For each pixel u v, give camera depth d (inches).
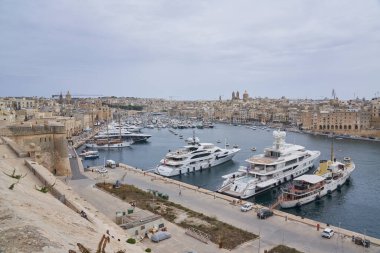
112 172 3641.7
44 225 528.4
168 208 2351.1
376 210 2770.7
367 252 1758.1
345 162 4195.4
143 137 7180.1
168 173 3917.3
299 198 2795.3
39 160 2655.0
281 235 1952.5
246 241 1839.3
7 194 673.6
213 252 1674.5
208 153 4407.0
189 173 4138.8
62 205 934.4
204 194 2827.3
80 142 6604.3
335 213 2696.9
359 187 3469.5
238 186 3120.1
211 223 2082.9
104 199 2493.8
